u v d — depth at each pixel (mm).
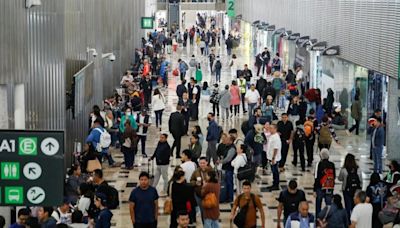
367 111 33781
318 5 41750
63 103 24562
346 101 36969
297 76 45031
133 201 17141
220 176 23344
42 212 15336
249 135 25984
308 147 28625
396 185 18516
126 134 28188
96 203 17062
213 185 18484
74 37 28484
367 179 26547
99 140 27328
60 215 16875
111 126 32062
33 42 20906
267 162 28344
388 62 29000
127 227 21125
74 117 25953
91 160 22641
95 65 34812
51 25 23109
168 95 48000
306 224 16281
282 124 27781
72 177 19859
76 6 29109
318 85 43062
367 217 17234
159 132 36188
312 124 28469
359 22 33219
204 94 45531
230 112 41406
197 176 19609
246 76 44219
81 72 27391
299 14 47906
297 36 47594
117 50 48062
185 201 18859
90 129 28500
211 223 18344
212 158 27469
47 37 22594
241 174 22219
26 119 20016
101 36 37281
